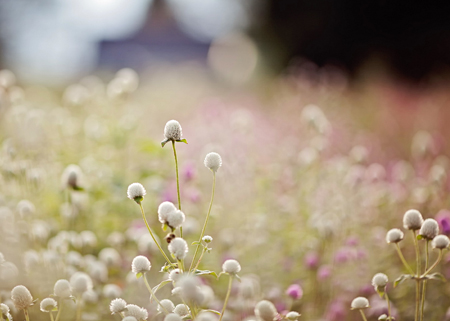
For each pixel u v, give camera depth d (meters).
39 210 1.93
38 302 1.62
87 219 1.96
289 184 2.56
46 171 2.06
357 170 2.47
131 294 1.66
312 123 2.68
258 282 1.79
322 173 2.49
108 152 2.39
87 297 1.61
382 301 1.75
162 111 4.51
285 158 2.88
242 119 2.89
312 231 2.05
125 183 2.06
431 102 4.95
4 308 1.44
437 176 2.23
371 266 1.92
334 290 1.84
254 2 12.16
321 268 1.85
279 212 2.25
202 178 2.38
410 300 1.81
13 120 2.09
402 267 1.92
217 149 2.38
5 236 1.74
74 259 1.71
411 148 3.65
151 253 1.74
